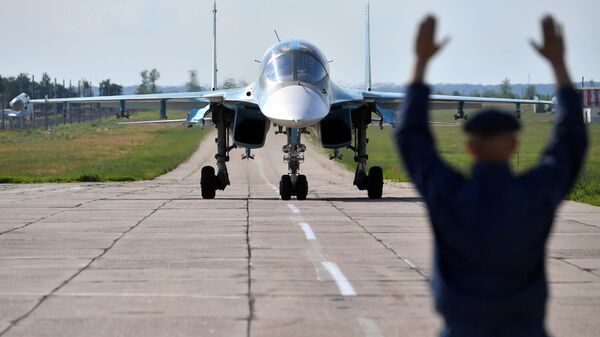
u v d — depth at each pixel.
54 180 177.38
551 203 18.12
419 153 18.62
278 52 99.19
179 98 109.25
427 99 18.92
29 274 48.22
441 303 18.48
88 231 68.69
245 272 48.62
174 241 62.19
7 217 80.69
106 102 116.00
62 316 37.47
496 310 18.05
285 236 64.94
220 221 76.12
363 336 33.75
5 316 37.50
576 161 18.56
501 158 18.27
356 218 78.50
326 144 102.62
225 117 108.25
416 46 18.70
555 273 48.47
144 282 45.59
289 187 101.50
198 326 35.50
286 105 89.88
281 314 37.75
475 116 18.45
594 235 66.00
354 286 44.25
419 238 63.69
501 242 17.83
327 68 99.69
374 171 106.19
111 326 35.53
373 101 106.44
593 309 38.94
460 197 18.05
